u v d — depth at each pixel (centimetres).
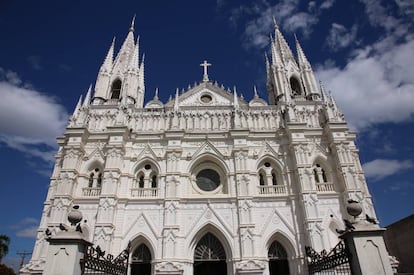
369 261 1373
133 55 5244
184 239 3447
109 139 3966
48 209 3744
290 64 5275
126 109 4284
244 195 3634
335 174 3928
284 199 3725
